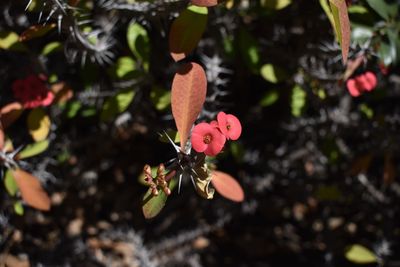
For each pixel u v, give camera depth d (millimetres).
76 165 646
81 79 618
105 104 559
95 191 678
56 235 651
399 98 655
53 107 584
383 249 623
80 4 519
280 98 651
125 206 681
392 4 533
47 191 627
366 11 527
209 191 418
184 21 472
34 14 578
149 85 597
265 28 608
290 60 584
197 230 646
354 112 637
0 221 595
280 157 657
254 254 683
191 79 433
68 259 621
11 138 604
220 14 560
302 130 627
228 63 636
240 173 672
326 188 633
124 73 559
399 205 667
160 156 693
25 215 634
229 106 669
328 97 600
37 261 616
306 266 673
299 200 660
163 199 426
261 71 568
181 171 425
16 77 602
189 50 473
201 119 541
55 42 558
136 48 549
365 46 519
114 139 660
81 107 603
